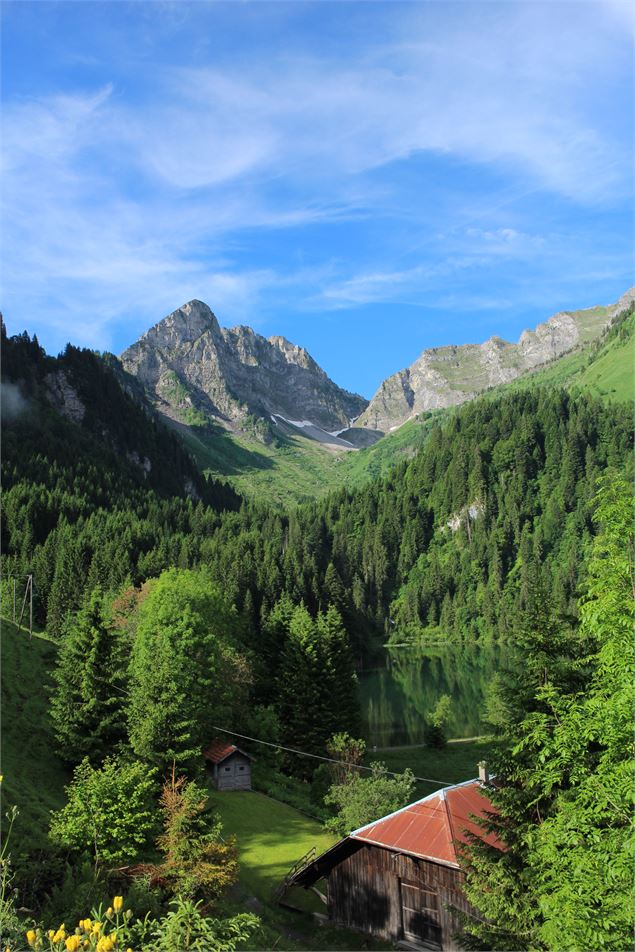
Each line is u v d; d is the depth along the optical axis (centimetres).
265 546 17412
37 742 4944
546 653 2139
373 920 3112
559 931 1662
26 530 16650
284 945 2933
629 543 1728
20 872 2111
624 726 1681
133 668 5944
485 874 2120
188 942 1014
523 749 2078
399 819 3162
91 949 911
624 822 1688
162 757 4378
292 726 6738
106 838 2989
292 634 7275
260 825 4722
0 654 6166
